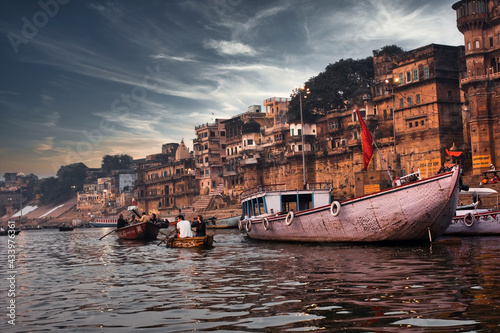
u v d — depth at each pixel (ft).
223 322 25.50
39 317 28.89
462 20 180.04
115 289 38.42
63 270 55.26
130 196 492.13
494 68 177.06
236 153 358.43
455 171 62.75
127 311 29.50
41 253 89.04
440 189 63.52
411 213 65.36
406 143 204.74
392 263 47.14
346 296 30.94
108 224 425.69
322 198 93.71
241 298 31.94
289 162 287.48
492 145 174.19
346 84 286.05
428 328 22.65
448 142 191.72
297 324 24.44
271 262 53.01
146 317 27.55
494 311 25.16
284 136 306.55
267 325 24.49
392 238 67.82
